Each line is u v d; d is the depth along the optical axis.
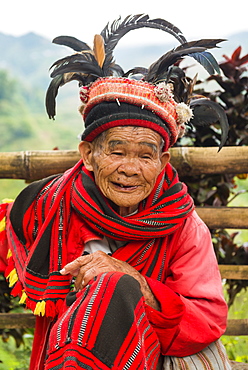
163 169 2.28
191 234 2.29
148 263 2.24
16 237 2.47
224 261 3.21
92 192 2.21
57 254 2.25
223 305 2.25
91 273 2.05
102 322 1.90
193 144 3.20
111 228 2.17
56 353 1.91
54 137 27.19
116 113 2.09
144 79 2.23
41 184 2.44
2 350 3.83
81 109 2.26
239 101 3.11
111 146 2.10
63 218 2.29
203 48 2.19
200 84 3.24
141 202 2.27
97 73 2.20
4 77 32.97
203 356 2.19
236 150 2.87
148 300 2.09
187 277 2.22
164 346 2.12
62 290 2.21
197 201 3.12
